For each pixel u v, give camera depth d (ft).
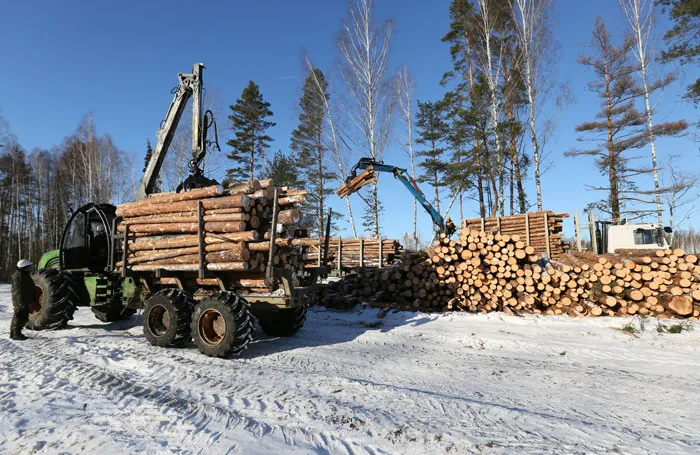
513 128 64.69
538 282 28.12
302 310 23.70
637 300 25.25
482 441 9.66
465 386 14.29
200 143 26.07
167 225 20.90
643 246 46.91
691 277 24.08
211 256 19.34
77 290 25.22
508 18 69.56
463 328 24.91
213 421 10.88
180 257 20.44
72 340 21.17
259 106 97.19
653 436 10.09
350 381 14.40
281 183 90.07
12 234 121.39
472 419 11.03
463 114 68.80
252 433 10.13
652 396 13.21
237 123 94.43
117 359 17.49
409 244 102.32
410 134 81.00
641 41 72.54
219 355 18.07
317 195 89.15
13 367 16.12
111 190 108.68
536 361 17.99
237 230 18.95
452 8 75.56
